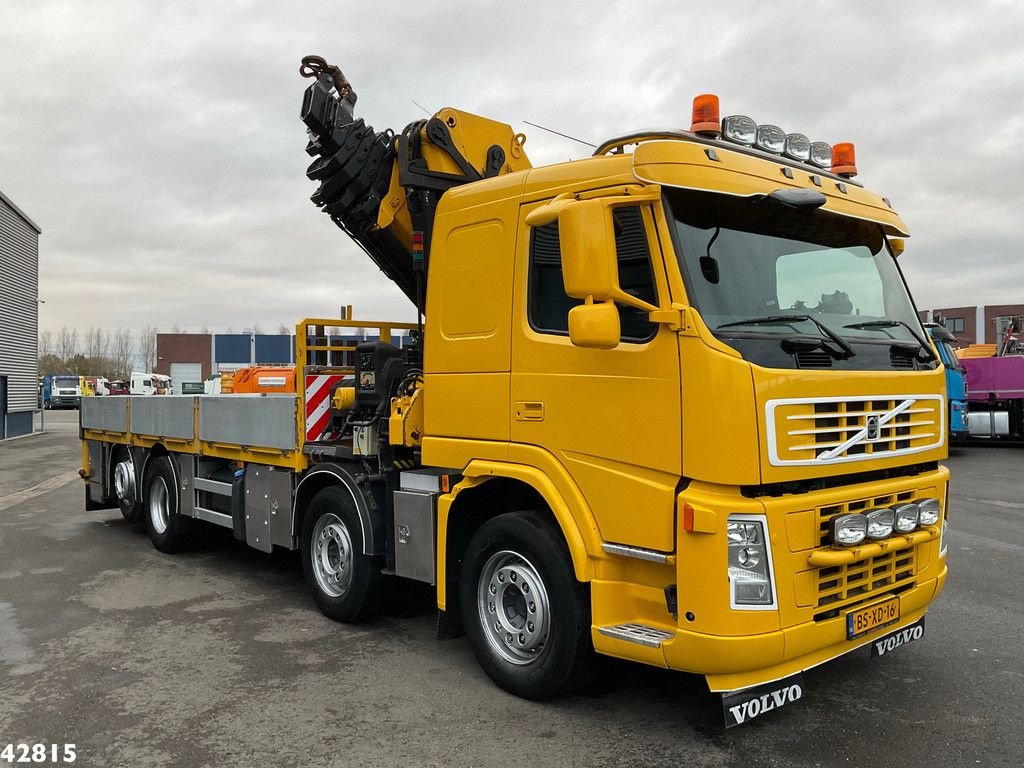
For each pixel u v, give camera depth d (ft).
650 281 12.01
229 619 19.44
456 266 15.31
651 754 12.10
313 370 20.17
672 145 12.03
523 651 14.19
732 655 10.90
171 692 14.70
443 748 12.37
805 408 11.52
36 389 103.71
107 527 33.40
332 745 12.50
